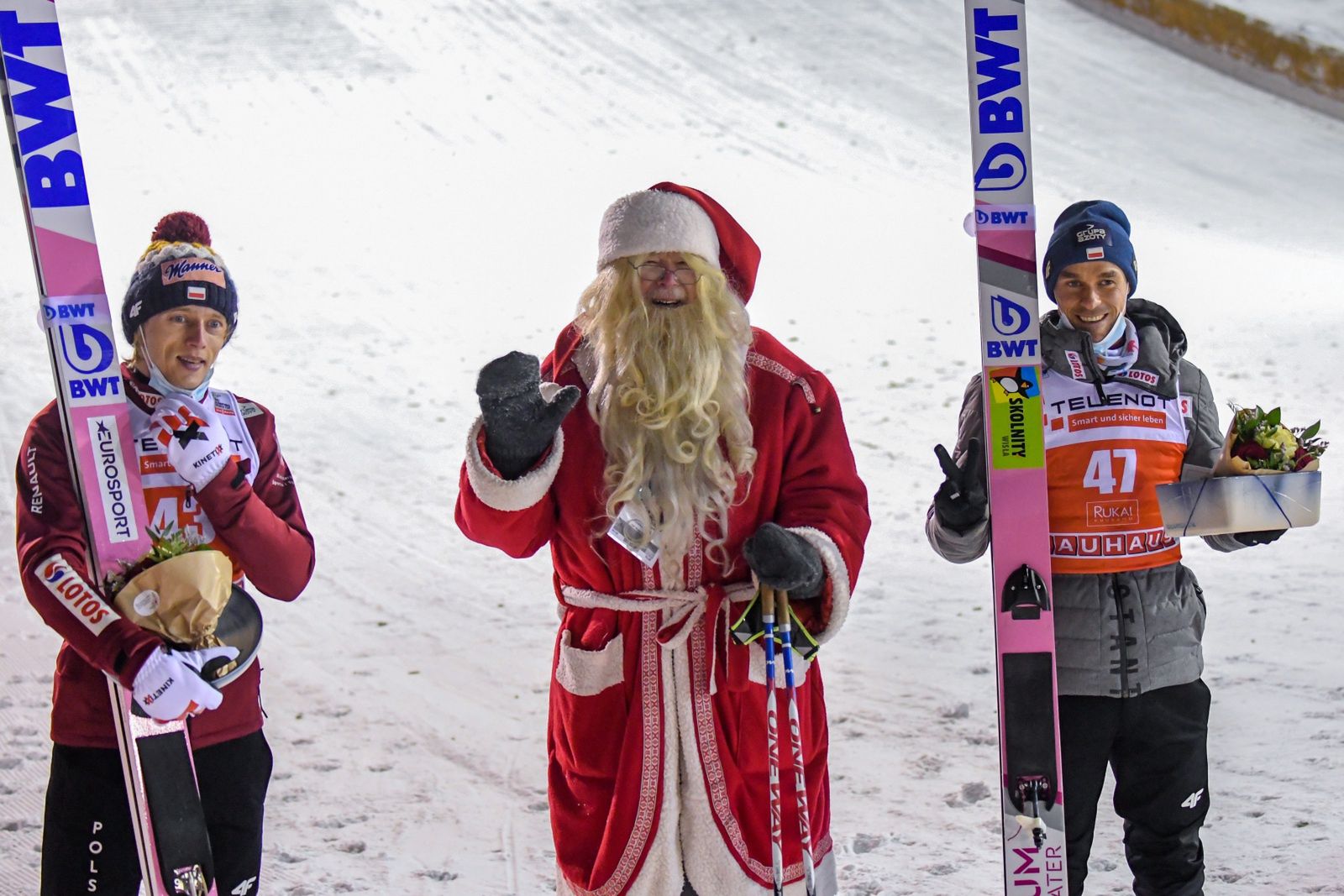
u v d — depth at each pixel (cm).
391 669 715
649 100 2078
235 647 385
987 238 372
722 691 364
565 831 372
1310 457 389
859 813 539
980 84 369
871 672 680
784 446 374
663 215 363
